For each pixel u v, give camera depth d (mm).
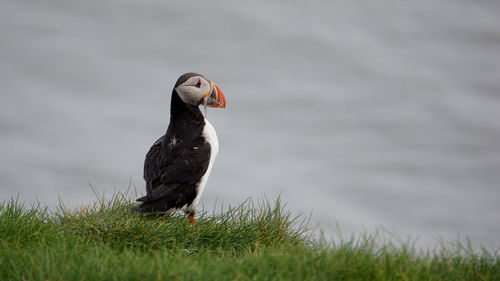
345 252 8586
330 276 7988
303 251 8797
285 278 7910
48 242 9406
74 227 10547
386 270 8000
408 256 8422
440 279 8102
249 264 8383
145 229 10391
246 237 10664
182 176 11398
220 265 8266
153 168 11727
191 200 11625
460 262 8656
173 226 10664
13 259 8500
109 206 11711
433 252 8805
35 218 10086
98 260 8234
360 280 7961
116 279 7715
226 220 11031
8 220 9781
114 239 10320
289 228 11234
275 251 9094
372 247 8648
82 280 7746
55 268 8094
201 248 10211
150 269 8016
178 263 8328
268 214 11273
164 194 11250
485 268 8500
